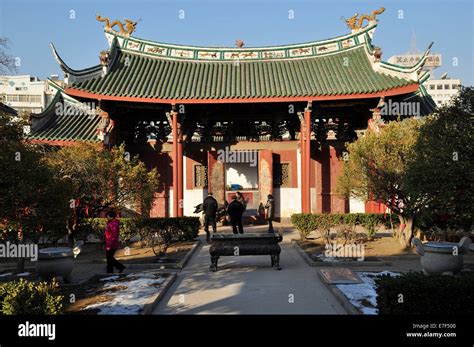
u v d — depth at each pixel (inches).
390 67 1216.2
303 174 1232.2
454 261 544.1
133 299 483.5
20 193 509.7
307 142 1218.6
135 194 900.0
